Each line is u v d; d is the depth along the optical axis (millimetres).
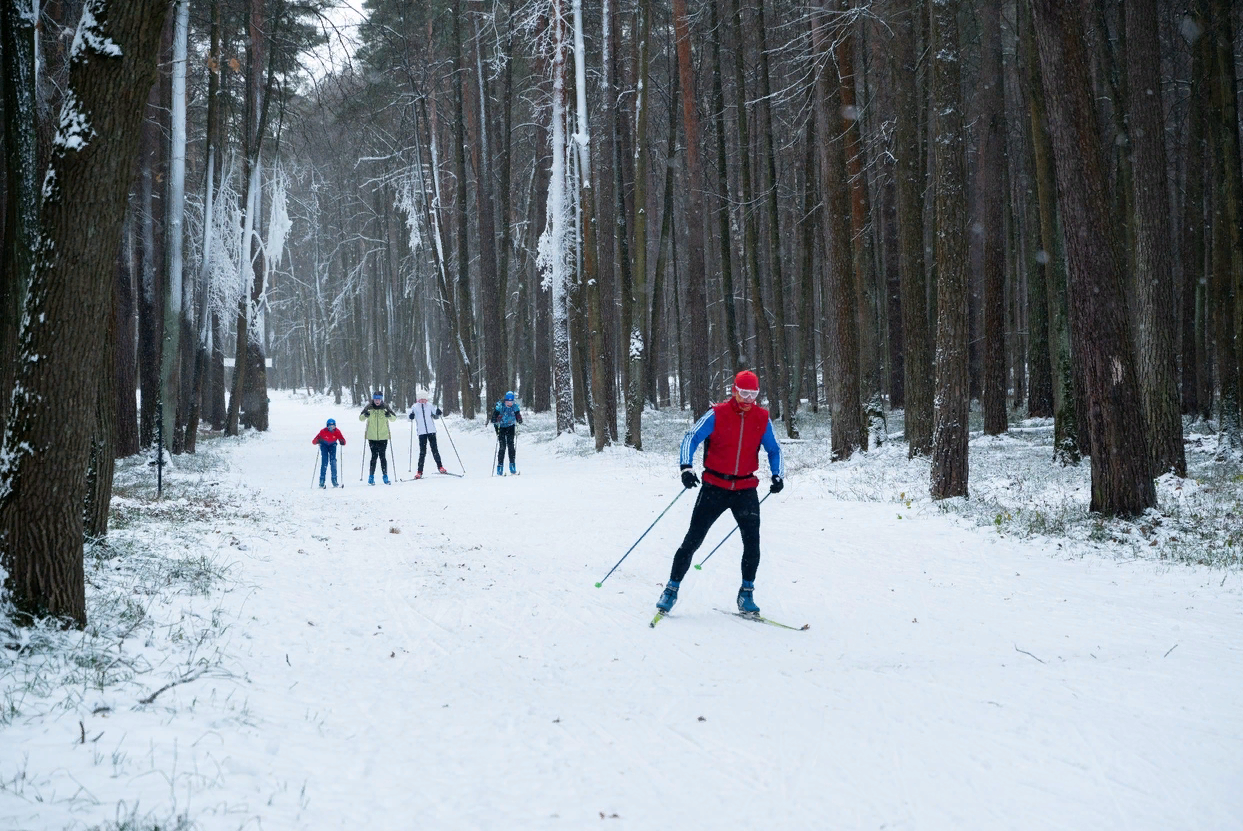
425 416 19547
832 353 17688
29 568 4879
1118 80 19500
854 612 6742
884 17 17125
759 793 3418
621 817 3201
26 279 6152
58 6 11766
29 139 6129
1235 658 5176
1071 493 12008
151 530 8578
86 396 4965
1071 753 3764
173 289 19438
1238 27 18359
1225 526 9305
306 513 12453
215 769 3436
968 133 23781
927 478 14266
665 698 4660
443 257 38625
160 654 4957
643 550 9578
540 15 25125
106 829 2828
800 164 26547
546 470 19906
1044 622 6270
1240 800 3305
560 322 26375
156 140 24875
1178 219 25844
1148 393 12883
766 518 11461
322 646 5691
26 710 3873
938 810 3258
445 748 3910
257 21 27516
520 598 7223
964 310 12062
